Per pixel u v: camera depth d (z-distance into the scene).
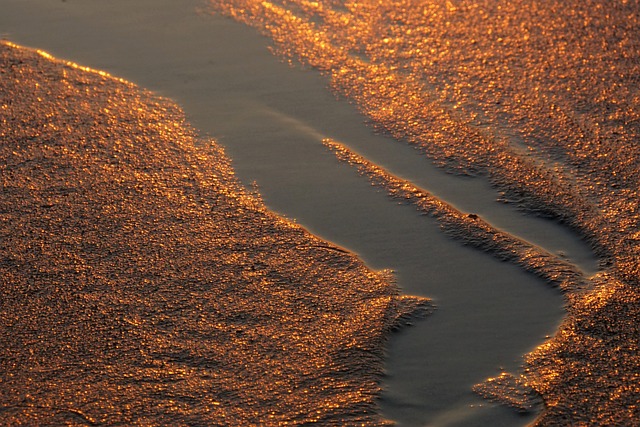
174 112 8.28
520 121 8.09
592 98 8.41
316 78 8.90
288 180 7.34
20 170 7.36
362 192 7.20
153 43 9.59
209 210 6.92
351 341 5.64
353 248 6.56
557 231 6.70
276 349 5.55
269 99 8.53
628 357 5.47
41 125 8.02
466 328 5.80
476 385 5.33
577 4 10.24
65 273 6.19
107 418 5.02
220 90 8.68
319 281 6.18
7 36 9.73
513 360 5.51
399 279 6.24
